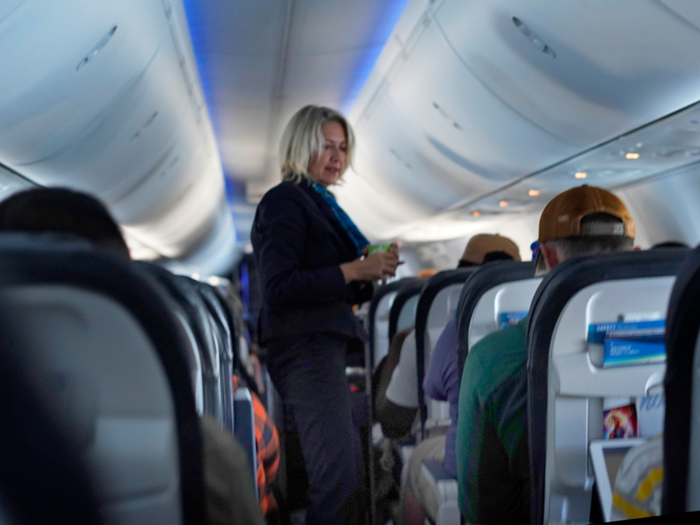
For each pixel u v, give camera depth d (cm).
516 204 810
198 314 105
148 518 58
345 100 722
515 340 120
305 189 180
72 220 68
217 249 1914
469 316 145
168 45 439
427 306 197
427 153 719
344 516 162
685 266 67
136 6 339
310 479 166
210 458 66
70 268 52
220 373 130
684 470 72
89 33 313
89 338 54
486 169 659
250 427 137
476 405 123
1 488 53
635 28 327
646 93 382
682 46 321
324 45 529
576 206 122
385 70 592
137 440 57
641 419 109
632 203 677
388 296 259
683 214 616
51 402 54
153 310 55
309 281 159
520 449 120
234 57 544
